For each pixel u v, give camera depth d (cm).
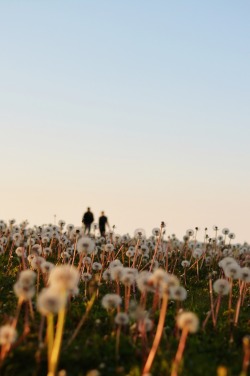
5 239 2098
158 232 1888
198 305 1381
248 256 1956
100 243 2339
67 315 1141
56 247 2100
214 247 2267
